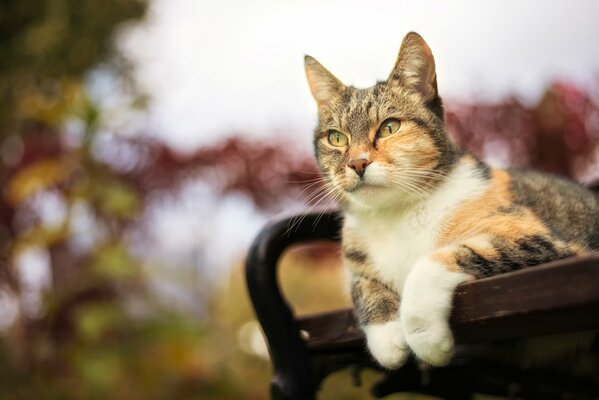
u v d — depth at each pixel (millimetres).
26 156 1191
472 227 724
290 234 771
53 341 1180
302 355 744
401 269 741
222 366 1283
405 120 776
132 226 1242
